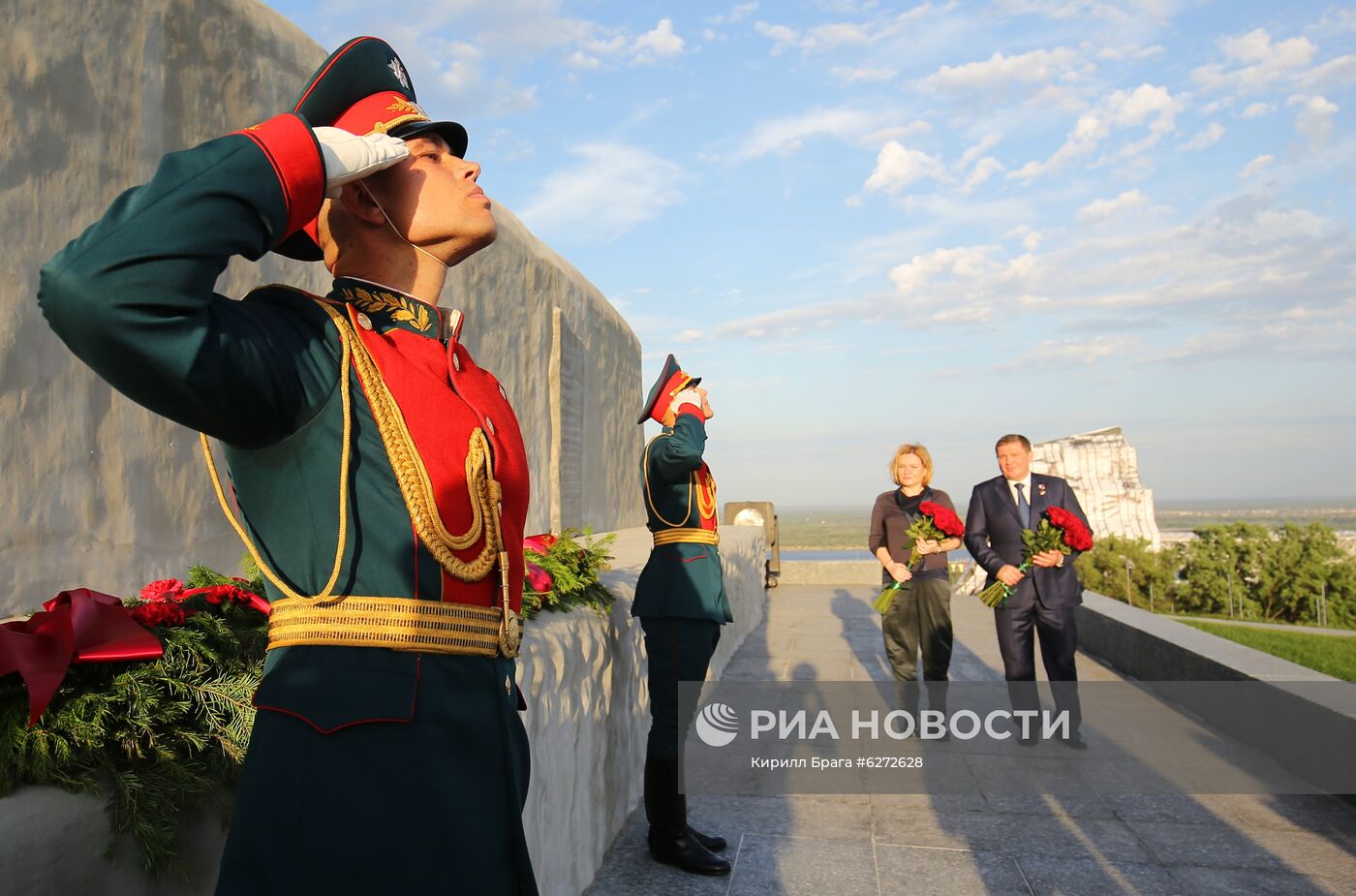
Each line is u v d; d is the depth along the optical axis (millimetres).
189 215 996
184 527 3250
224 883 1142
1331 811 4340
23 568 2662
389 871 1121
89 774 1452
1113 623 7973
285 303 1238
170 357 962
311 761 1144
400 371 1280
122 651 1592
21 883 1282
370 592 1211
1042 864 3750
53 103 2820
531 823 2791
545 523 7477
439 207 1371
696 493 3795
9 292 2652
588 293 9367
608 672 3879
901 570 5719
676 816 3668
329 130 1204
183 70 3357
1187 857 3811
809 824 4211
